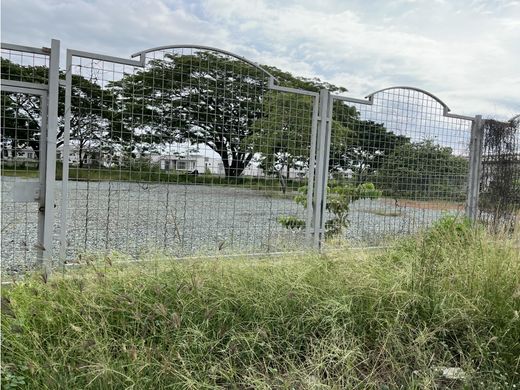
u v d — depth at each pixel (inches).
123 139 147.7
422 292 120.3
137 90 147.7
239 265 128.4
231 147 169.5
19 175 131.2
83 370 80.6
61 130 139.6
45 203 132.8
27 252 139.9
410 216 217.3
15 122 130.6
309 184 185.3
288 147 182.5
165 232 154.3
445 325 111.0
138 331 94.6
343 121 197.2
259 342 96.9
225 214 173.0
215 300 107.7
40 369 78.5
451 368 98.3
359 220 203.2
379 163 208.8
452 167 231.3
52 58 129.7
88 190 143.5
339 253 150.6
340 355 93.5
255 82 172.1
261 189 179.0
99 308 95.6
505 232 171.6
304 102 184.1
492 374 95.9
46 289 104.1
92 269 115.8
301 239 185.8
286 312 108.9
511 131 247.4
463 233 174.7
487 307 117.0
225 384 85.5
